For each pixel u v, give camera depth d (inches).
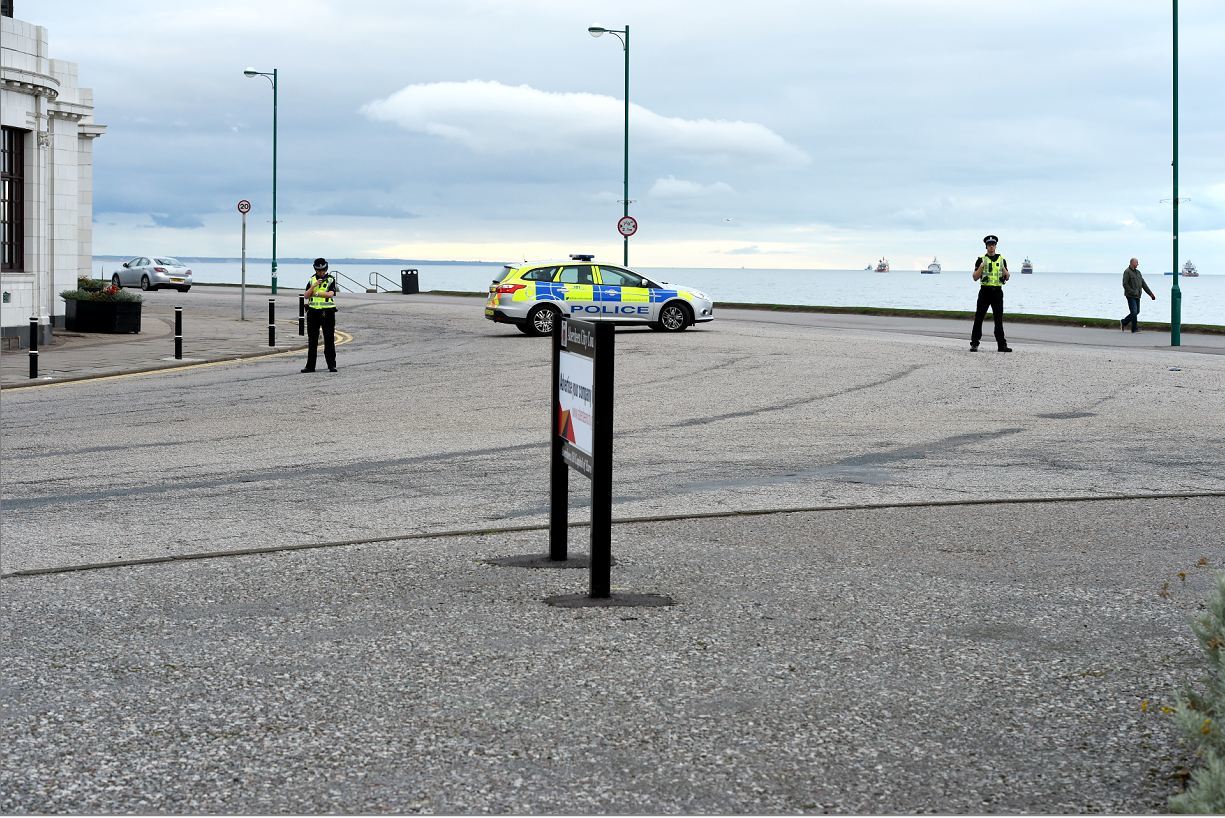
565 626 241.0
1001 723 187.9
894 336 1137.4
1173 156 1087.0
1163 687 203.9
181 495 401.4
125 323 1230.3
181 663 218.4
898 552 310.3
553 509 299.0
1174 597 264.8
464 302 1900.8
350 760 173.2
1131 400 654.5
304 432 559.5
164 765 171.6
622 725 186.7
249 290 2427.4
